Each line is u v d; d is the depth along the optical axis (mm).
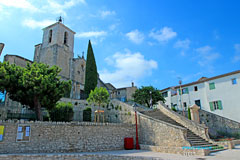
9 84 15766
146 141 18844
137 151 16109
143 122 19641
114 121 26672
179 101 38875
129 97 55938
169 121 21297
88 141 16156
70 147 15125
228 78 31547
